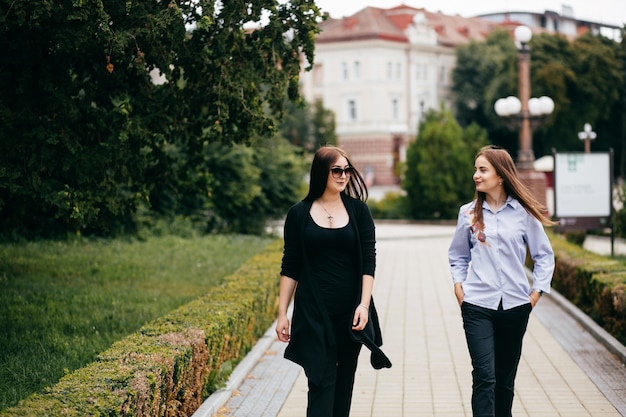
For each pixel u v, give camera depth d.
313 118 72.69
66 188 8.63
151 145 9.99
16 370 7.89
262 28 9.59
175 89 9.75
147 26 8.52
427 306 14.33
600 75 64.81
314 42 9.75
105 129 9.36
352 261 5.88
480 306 6.23
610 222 20.12
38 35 8.55
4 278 12.80
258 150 25.89
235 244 21.73
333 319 5.84
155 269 15.56
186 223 22.86
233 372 8.75
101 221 9.56
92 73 9.59
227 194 24.14
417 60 87.69
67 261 15.39
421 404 7.98
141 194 9.94
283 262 6.00
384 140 84.75
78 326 10.02
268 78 9.73
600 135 66.69
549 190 48.31
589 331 11.50
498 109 27.86
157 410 5.97
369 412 7.73
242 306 9.34
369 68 84.50
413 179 47.81
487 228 6.29
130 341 6.94
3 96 8.80
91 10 8.07
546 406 7.83
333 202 5.94
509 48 87.88
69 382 5.51
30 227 16.34
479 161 6.34
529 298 6.25
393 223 47.69
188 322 7.85
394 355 10.23
